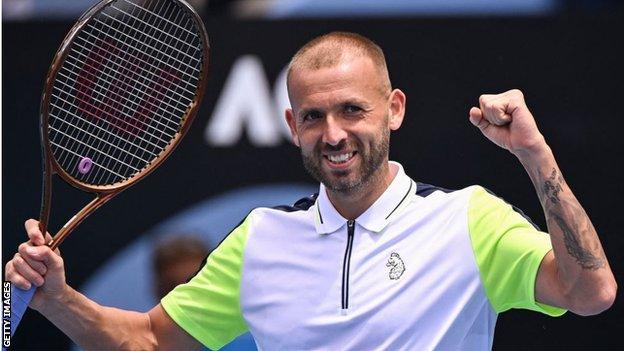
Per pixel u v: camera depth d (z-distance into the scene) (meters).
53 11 23.92
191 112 15.38
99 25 21.33
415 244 13.68
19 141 21.48
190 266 21.41
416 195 14.05
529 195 21.05
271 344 14.08
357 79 13.35
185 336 14.70
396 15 21.22
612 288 12.59
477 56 21.16
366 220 13.83
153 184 21.50
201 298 14.55
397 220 13.82
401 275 13.55
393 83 21.27
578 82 20.98
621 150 20.89
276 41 21.47
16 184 21.50
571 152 20.98
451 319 13.37
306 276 13.93
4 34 21.59
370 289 13.59
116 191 14.80
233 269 14.41
